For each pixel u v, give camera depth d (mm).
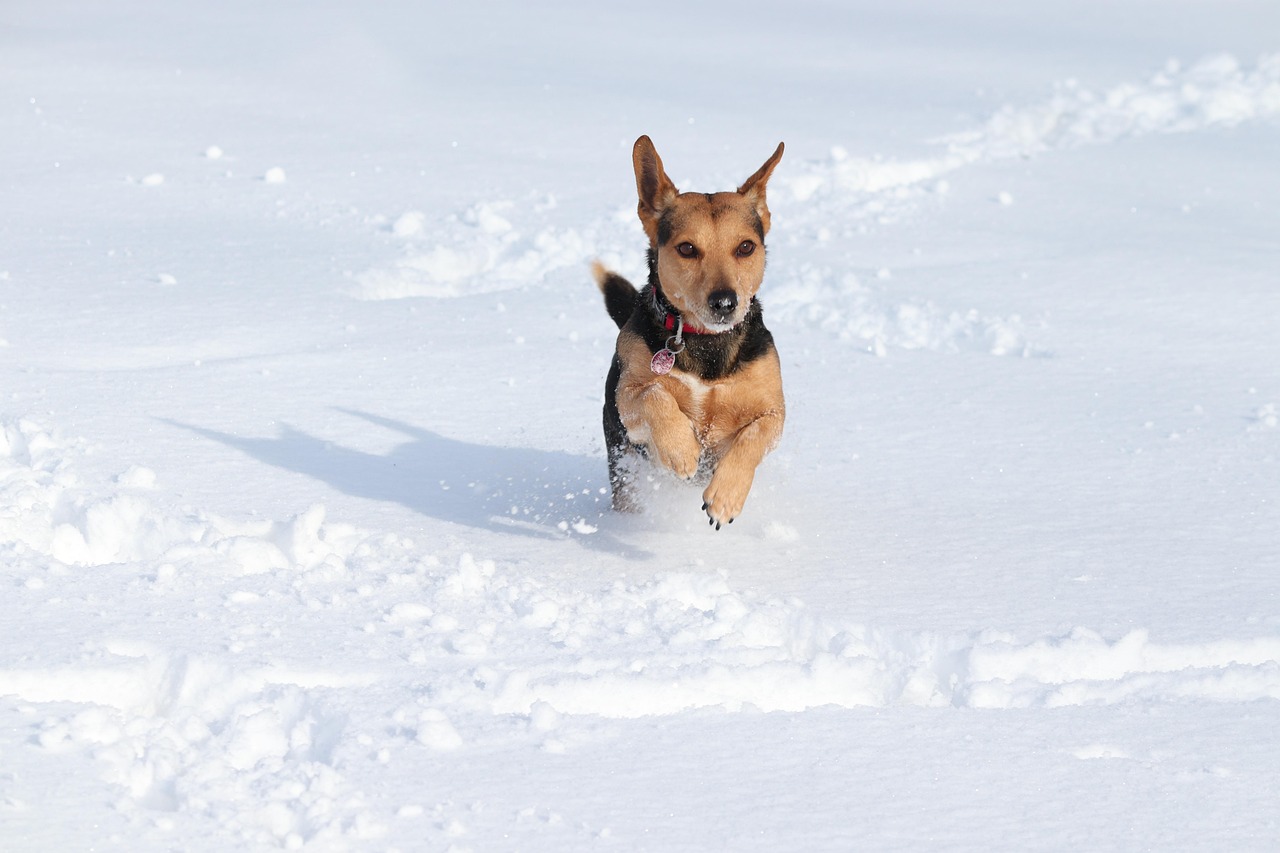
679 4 36750
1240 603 6633
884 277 13445
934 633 6223
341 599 6309
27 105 20641
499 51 27906
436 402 10008
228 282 12805
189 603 6172
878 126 21250
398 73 25000
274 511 7715
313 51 26641
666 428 7379
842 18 34875
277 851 4180
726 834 4414
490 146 19328
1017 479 8648
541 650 5836
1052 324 12086
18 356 10328
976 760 4988
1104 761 4996
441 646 5820
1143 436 9430
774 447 7820
